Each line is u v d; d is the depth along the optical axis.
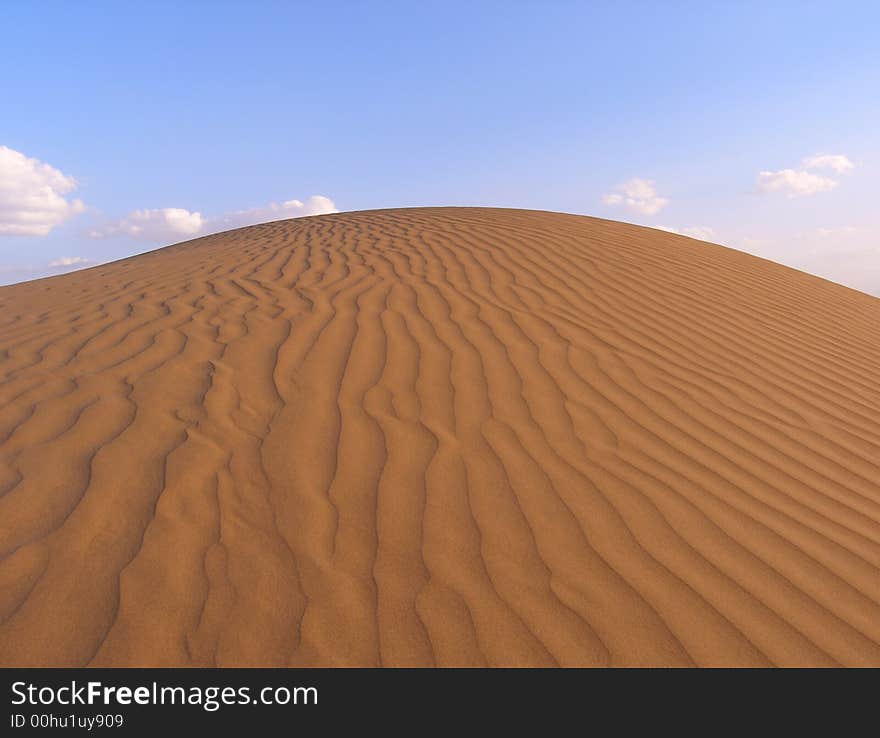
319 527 2.70
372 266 7.07
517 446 3.47
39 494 2.81
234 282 6.55
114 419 3.52
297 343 4.71
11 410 3.61
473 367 4.46
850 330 6.73
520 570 2.51
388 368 4.36
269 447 3.30
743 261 9.22
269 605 2.27
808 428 4.08
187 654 2.06
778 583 2.52
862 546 2.81
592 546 2.67
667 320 5.91
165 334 4.89
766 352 5.49
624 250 8.31
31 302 6.53
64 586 2.29
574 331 5.32
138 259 11.20
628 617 2.29
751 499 3.13
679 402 4.23
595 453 3.46
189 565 2.44
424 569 2.49
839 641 2.23
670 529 2.82
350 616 2.24
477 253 7.66
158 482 2.94
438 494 2.98
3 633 2.08
